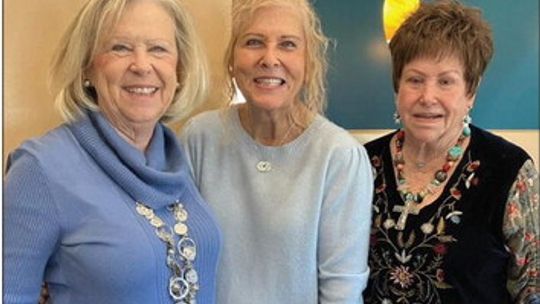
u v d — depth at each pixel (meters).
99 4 1.17
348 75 4.55
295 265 1.33
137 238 1.10
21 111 1.47
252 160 1.39
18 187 1.06
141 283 1.09
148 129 1.25
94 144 1.16
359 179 1.35
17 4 1.45
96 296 1.07
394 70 1.41
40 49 1.48
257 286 1.35
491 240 1.33
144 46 1.19
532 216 1.33
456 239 1.32
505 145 1.37
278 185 1.36
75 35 1.18
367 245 1.38
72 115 1.19
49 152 1.10
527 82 4.68
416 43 1.33
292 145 1.38
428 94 1.33
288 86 1.34
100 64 1.18
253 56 1.33
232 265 1.37
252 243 1.36
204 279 1.25
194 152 1.45
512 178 1.32
